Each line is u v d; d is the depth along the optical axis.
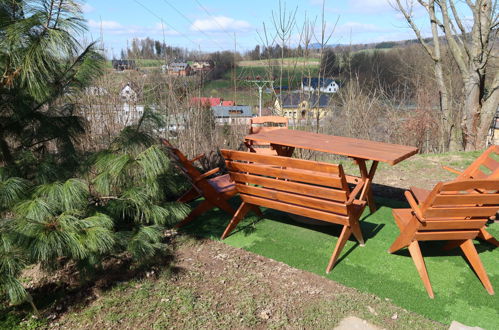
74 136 3.24
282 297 2.71
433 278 2.93
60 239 2.30
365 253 3.34
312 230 3.87
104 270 3.07
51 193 2.47
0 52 2.40
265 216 4.26
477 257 2.85
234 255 3.35
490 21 8.08
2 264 2.14
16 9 2.53
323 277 2.96
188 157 6.12
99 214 2.66
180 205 3.32
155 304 2.63
